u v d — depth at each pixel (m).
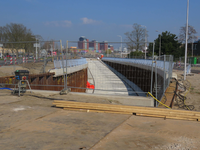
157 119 6.44
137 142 4.46
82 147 4.11
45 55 17.34
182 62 55.84
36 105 7.84
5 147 4.02
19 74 9.40
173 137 4.84
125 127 5.55
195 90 14.30
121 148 4.12
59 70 15.80
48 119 6.07
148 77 11.30
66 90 10.02
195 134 5.07
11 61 18.64
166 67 16.25
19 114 6.49
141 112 6.80
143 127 5.58
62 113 6.85
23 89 9.62
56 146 4.12
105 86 10.02
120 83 9.91
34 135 4.73
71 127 5.39
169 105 9.69
